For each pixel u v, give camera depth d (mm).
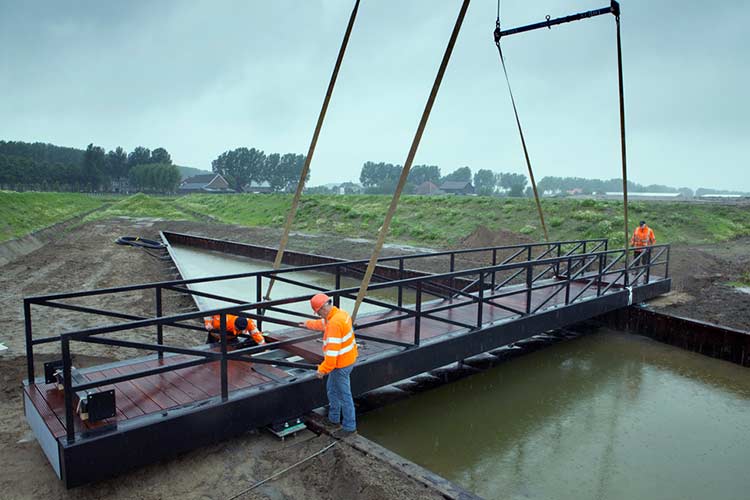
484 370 8641
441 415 6902
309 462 4625
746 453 5977
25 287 13305
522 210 26828
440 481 4227
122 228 33156
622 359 9250
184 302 12039
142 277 15719
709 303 11453
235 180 114688
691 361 9133
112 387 4922
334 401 5172
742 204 28688
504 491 5145
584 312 9281
